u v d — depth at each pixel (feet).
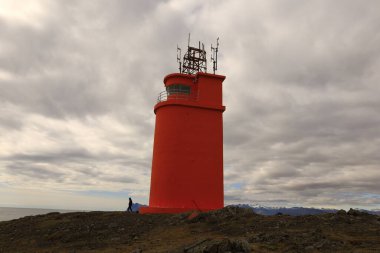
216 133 112.98
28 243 72.38
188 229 76.95
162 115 112.98
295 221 73.87
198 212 89.04
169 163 106.42
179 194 103.60
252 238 61.62
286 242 56.65
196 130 110.73
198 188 105.60
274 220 76.79
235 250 51.03
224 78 118.83
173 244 62.59
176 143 107.96
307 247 52.49
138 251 56.59
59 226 83.76
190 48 134.62
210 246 51.75
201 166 107.86
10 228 85.56
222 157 111.96
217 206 106.32
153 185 109.09
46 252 64.69
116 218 90.07
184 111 111.45
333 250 50.06
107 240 71.26
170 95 119.65
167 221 85.51
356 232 61.41
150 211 101.04
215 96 116.47
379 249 48.91
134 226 81.56
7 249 68.54
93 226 81.97
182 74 119.24
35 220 92.32
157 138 112.37
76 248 66.54
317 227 66.90
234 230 72.28
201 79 116.37
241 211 87.97
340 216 73.26
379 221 70.33
